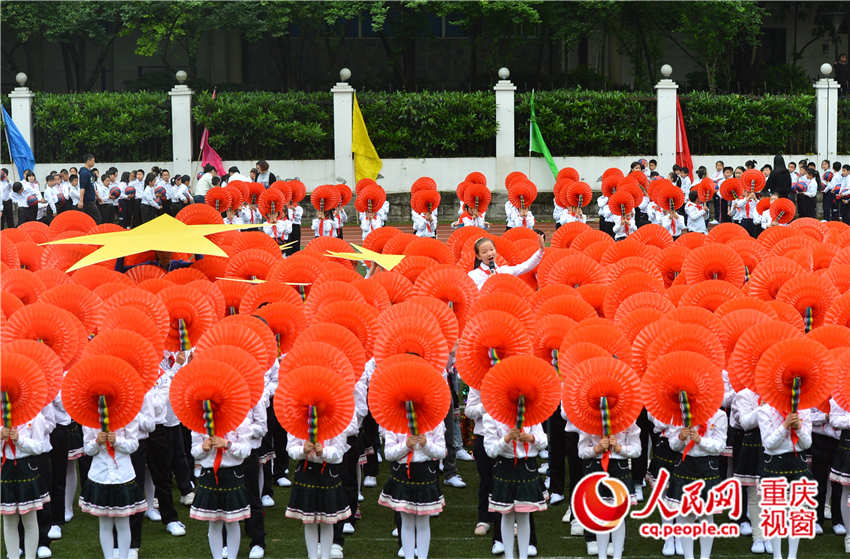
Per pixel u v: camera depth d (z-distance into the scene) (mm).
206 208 15922
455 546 10055
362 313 10297
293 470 12648
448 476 11859
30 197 26672
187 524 10758
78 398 9016
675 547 9891
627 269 13086
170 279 12602
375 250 16016
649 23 34844
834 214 29391
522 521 9477
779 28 38906
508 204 22641
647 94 33688
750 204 25250
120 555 9461
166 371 10586
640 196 21688
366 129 32719
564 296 10773
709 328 9891
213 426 8945
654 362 9102
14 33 37094
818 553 9797
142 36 34344
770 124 33688
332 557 9719
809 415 9359
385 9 33562
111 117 32375
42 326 9930
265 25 33625
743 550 10008
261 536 9836
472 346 9547
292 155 33438
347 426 8898
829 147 33500
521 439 9141
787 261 12000
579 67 37344
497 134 33188
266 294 11414
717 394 9000
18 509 9266
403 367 8906
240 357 9078
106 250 13023
